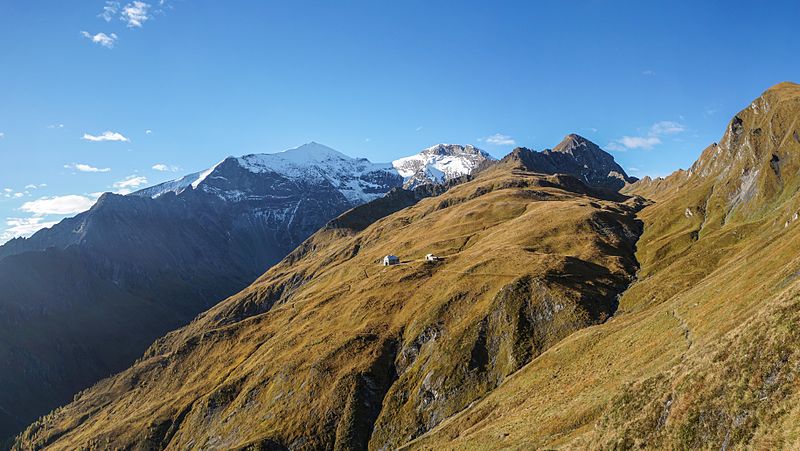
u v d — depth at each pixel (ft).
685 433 149.48
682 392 162.30
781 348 141.59
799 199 447.01
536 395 309.63
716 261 463.01
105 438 611.06
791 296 157.17
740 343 158.51
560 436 216.95
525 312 462.19
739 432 134.62
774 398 132.77
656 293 437.99
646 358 255.29
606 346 323.57
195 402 609.01
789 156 648.38
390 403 447.42
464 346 453.99
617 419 183.42
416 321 520.01
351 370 484.74
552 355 364.99
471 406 399.03
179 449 549.13
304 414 465.06
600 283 500.74
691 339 242.37
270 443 444.96
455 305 516.32
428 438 358.64
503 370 419.13
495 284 522.88
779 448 119.24
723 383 150.41
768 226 504.43
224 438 510.58
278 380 531.50
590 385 265.54
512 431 258.98
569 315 438.81
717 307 267.80
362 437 430.20
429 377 443.73
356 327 565.94
